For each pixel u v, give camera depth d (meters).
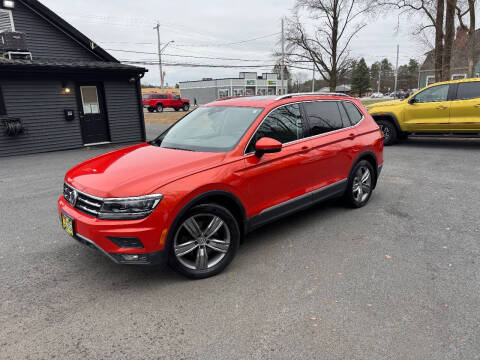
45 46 13.27
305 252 3.82
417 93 10.27
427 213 4.96
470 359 2.27
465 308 2.79
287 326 2.61
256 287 3.15
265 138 3.45
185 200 2.99
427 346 2.38
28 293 3.09
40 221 4.91
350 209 5.20
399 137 11.26
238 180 3.38
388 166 8.04
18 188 6.79
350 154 4.77
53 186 6.91
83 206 3.06
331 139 4.50
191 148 3.68
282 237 4.23
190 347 2.41
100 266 3.58
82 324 2.66
